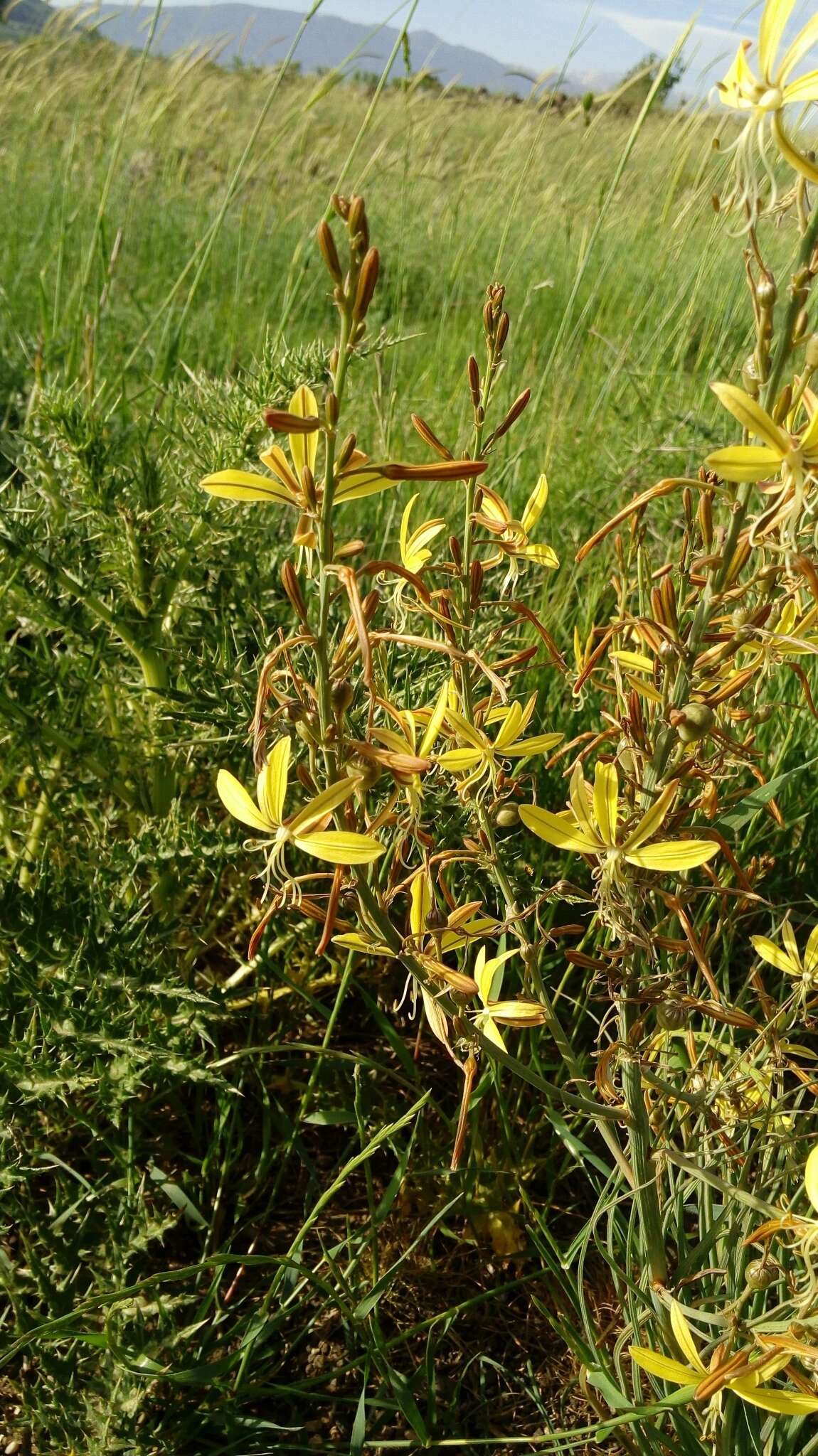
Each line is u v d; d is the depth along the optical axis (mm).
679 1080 585
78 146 2133
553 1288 621
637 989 410
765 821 791
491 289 391
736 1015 386
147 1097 643
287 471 303
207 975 742
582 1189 675
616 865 363
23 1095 550
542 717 817
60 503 780
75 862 733
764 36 290
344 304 285
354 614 289
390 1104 660
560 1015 735
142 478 775
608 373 1625
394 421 1199
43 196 2199
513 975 706
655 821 358
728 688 368
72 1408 492
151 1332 527
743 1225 485
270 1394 533
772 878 810
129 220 2080
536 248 2145
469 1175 643
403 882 377
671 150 1656
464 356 1747
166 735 720
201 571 797
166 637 786
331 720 321
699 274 1488
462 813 623
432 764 360
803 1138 478
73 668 808
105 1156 626
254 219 2162
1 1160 533
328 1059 685
